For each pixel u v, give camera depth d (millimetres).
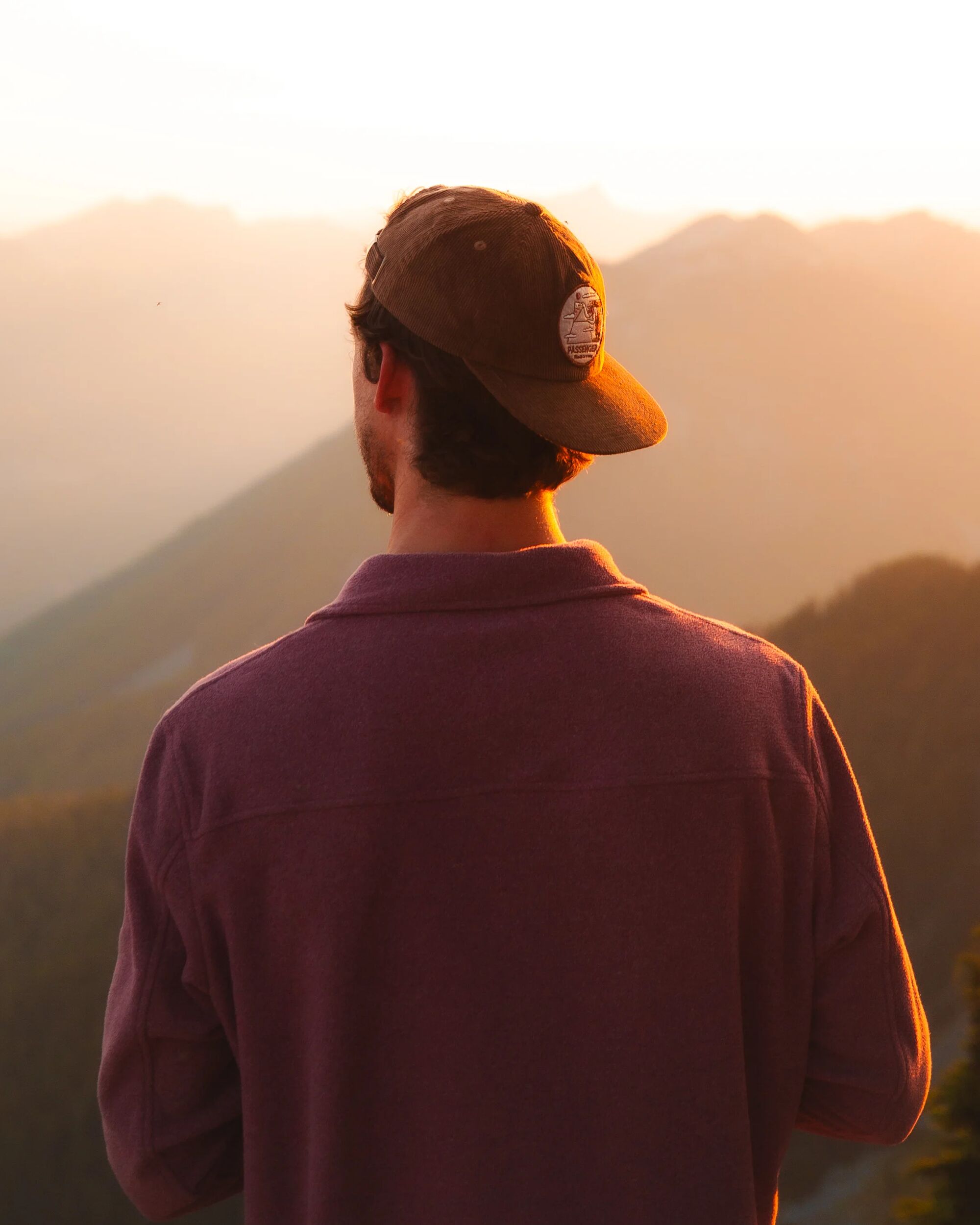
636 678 1232
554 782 1204
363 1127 1207
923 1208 10492
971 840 54500
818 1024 1373
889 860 55750
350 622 1255
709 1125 1203
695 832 1218
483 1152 1186
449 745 1196
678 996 1206
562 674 1222
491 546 1292
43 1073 53875
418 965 1192
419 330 1222
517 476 1270
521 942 1197
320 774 1195
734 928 1237
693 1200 1190
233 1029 1285
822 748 1341
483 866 1193
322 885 1186
